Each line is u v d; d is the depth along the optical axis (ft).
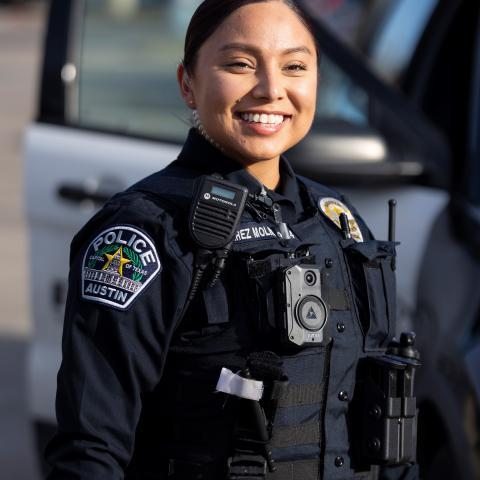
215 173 10.51
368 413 10.37
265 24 10.12
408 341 10.66
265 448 9.69
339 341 10.18
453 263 16.85
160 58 19.81
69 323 9.68
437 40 19.47
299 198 10.85
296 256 10.13
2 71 82.33
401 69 19.84
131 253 9.62
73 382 9.50
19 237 42.19
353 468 10.36
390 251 10.83
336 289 10.37
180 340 9.84
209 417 9.82
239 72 10.14
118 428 9.47
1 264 38.91
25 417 26.68
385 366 10.30
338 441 10.13
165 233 9.68
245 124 10.24
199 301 9.74
